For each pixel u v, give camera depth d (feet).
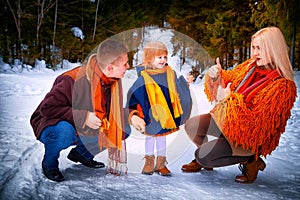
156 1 81.35
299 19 42.98
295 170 9.82
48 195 7.33
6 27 61.98
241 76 9.05
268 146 8.23
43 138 8.11
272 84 8.01
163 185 8.23
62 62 65.41
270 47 8.18
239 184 8.58
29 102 21.91
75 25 74.69
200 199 7.47
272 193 7.98
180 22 73.36
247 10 60.08
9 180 8.06
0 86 29.63
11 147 10.93
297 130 15.29
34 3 63.31
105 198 7.30
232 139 8.14
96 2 76.79
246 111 7.98
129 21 75.82
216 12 68.33
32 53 60.75
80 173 8.96
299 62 54.29
